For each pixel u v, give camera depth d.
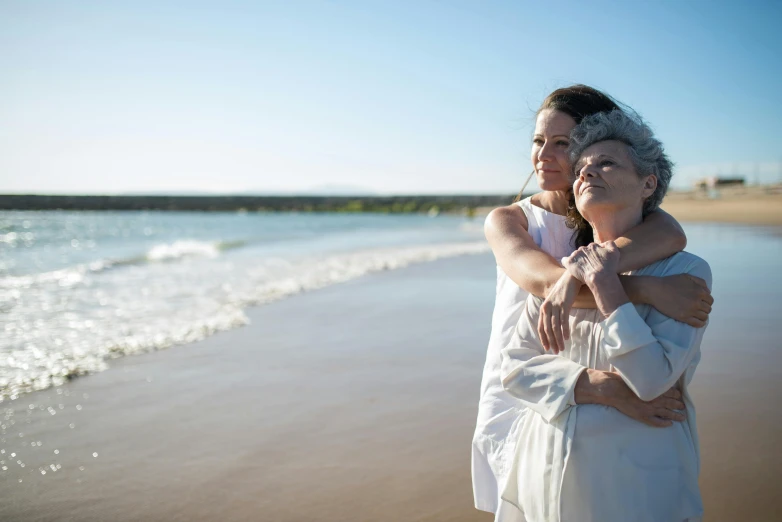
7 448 3.63
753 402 3.92
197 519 2.77
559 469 1.49
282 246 22.38
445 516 2.72
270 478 3.16
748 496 2.72
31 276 12.85
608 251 1.51
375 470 3.22
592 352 1.57
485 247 19.83
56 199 84.19
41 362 5.57
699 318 1.46
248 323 7.22
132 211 97.00
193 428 3.91
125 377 5.08
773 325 6.04
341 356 5.61
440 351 5.72
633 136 1.59
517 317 1.81
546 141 1.84
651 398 1.42
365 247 20.94
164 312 8.12
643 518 1.45
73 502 2.96
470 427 3.80
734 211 34.00
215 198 102.88
